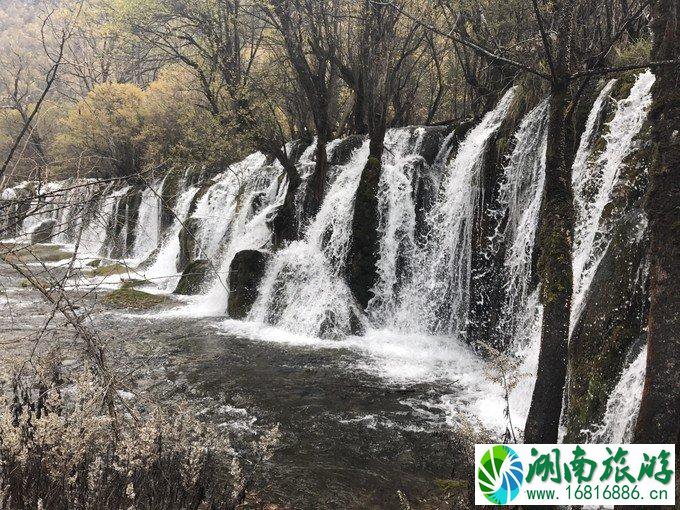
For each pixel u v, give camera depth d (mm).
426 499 4066
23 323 7809
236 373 6977
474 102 12469
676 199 2473
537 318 6887
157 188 19672
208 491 3465
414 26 10023
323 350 8258
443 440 5102
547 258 2973
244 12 12211
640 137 5074
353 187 10945
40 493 2797
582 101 7098
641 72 6301
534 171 7707
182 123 14953
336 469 4484
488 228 8469
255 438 5016
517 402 6023
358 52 11047
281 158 11875
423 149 10891
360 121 14633
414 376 7105
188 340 8555
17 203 2842
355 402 6070
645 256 4043
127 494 2689
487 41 9102
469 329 8633
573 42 3283
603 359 4004
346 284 9977
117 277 13969
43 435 2879
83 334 3227
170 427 3383
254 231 12688
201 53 13180
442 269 9266
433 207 9844
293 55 11000
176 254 15930
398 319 9633
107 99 19922
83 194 3219
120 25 13383
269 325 9742
